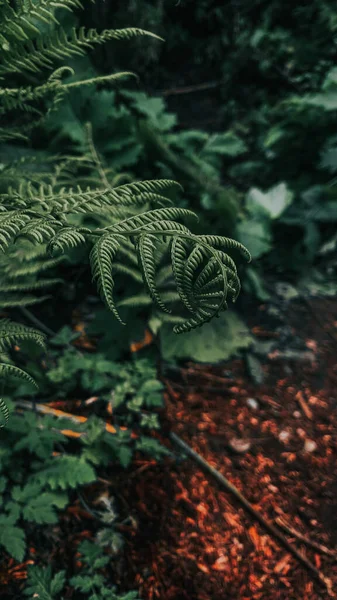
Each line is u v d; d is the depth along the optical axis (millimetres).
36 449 883
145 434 1014
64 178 1075
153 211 517
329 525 953
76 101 1245
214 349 1188
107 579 858
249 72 1815
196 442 1037
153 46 1758
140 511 931
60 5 631
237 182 1670
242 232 1337
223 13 1888
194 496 960
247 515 951
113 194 560
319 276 1443
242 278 1345
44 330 1124
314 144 1572
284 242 1501
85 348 1124
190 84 1934
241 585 876
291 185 1583
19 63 678
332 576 895
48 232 471
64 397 1016
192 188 1305
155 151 1280
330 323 1317
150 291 457
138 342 1124
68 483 882
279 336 1270
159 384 999
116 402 977
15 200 569
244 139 1773
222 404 1110
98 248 464
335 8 1681
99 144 1258
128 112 1296
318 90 1638
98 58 1462
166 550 897
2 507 864
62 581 812
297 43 1706
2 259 828
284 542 923
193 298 474
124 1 1558
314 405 1133
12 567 848
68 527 896
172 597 854
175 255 470
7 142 1155
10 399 913
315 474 1017
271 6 1792
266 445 1052
